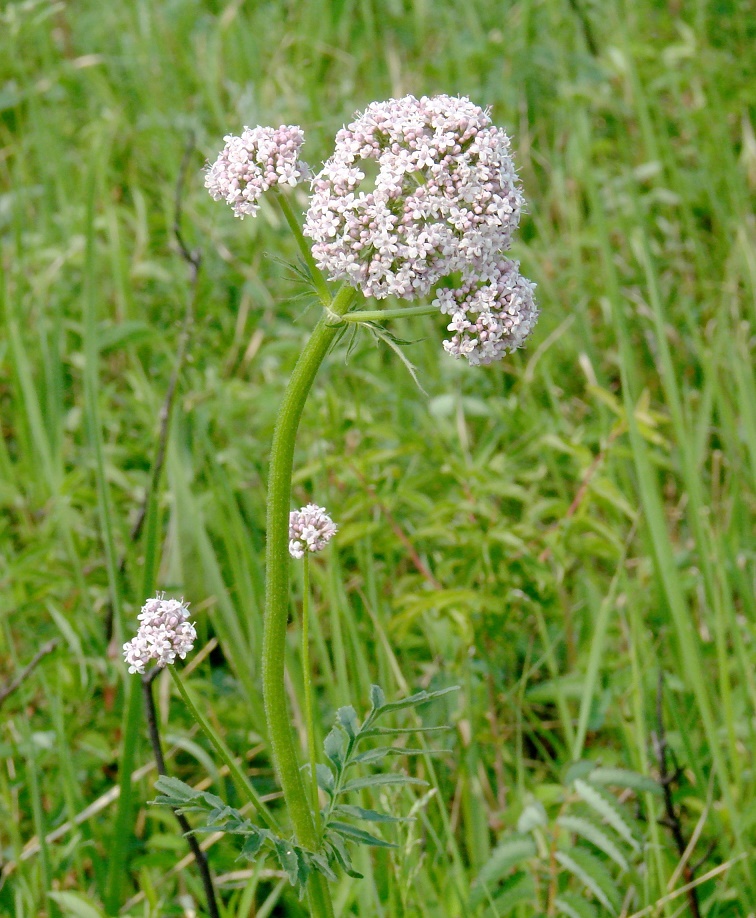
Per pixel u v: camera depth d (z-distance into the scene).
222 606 0.96
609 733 0.96
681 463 1.00
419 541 1.03
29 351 1.27
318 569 0.97
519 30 1.59
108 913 0.86
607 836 0.81
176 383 1.07
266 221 1.33
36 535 1.08
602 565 1.08
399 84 1.52
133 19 1.71
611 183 1.44
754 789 0.88
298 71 1.54
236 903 0.89
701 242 1.43
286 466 0.70
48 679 0.94
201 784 0.92
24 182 1.53
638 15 1.75
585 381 1.29
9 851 0.89
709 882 0.86
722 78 1.61
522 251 1.33
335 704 0.92
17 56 1.67
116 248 1.28
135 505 1.12
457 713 0.92
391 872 0.84
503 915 0.82
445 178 0.68
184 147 1.48
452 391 1.16
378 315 0.69
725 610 0.94
